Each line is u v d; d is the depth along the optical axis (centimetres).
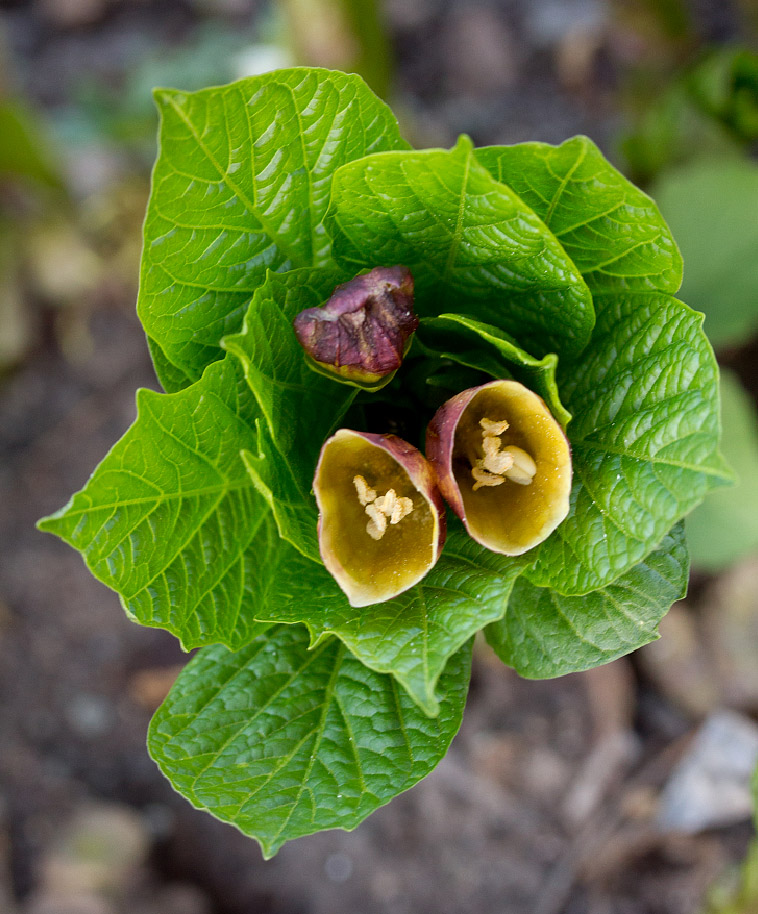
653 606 20
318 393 20
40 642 37
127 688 36
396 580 18
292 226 19
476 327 19
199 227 19
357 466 19
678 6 35
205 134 18
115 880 32
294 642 21
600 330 20
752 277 27
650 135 32
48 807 35
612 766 30
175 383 20
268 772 20
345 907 31
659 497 19
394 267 19
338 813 20
